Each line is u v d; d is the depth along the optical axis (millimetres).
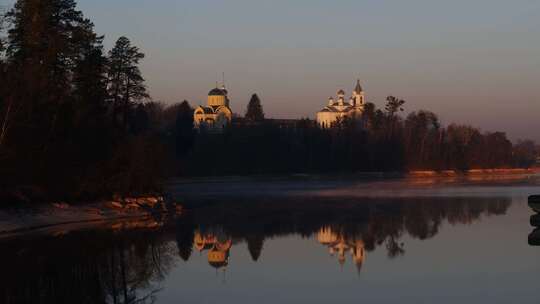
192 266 29391
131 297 22781
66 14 53625
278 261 30828
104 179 56875
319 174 156625
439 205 66250
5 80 44719
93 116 55875
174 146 130000
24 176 47344
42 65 49000
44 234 40719
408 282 25203
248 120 190500
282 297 22875
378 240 38344
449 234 40875
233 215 56781
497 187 105312
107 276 26750
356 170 163750
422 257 31359
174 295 23188
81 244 36219
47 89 48438
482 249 33844
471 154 187500
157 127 136500
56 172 50688
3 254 32375
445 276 26312
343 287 24469
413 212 58094
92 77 57031
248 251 34312
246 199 78938
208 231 43750
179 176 125688
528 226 45125
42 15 49719
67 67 53531
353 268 28562
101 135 56250
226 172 141000
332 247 35625
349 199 77250
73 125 52625
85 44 55906
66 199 52281
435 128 188875
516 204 66688
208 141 147250
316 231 43656
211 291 23875
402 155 171250
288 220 51750
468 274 26656
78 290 23953
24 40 49719
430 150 175250
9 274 27062
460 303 21547
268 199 78500
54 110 50062
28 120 46281
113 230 43625
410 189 100562
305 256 32312
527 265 28609
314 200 75938
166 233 42250
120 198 57781
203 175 134125
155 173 62875
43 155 48594
